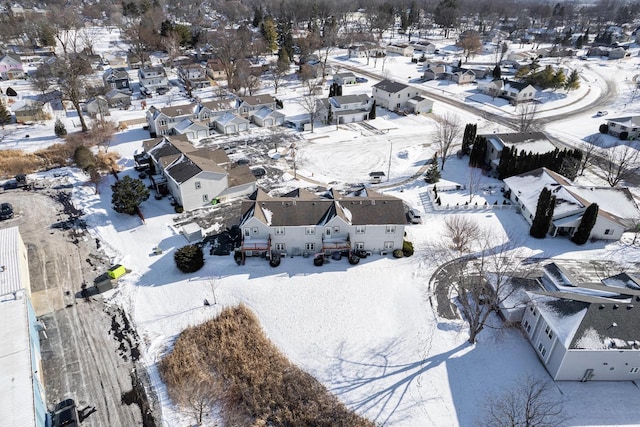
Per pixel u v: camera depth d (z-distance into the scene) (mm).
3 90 110688
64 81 97688
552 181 59188
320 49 159125
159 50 152250
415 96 101375
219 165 66875
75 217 59219
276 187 66062
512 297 42031
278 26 172250
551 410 33250
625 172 68250
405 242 51062
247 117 94312
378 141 84312
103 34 179875
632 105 104188
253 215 48312
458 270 48219
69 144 80375
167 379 36219
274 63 139125
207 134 85688
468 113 100438
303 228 49156
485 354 38406
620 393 34750
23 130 87312
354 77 122688
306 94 112875
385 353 38656
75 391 35562
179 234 54969
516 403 34031
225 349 38469
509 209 60156
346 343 39594
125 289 46156
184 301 44438
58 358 38312
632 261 49812
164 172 63656
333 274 47688
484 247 51594
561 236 54438
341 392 35219
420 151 79812
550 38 188250
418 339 39969
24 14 183625
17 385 30719
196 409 33562
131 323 42000
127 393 35438
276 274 47719
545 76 114750
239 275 47656
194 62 136625
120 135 86312
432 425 32750
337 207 49781
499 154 70375
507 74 132875
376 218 49219
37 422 28656
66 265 49688
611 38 174375
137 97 110062
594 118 97188
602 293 38625
